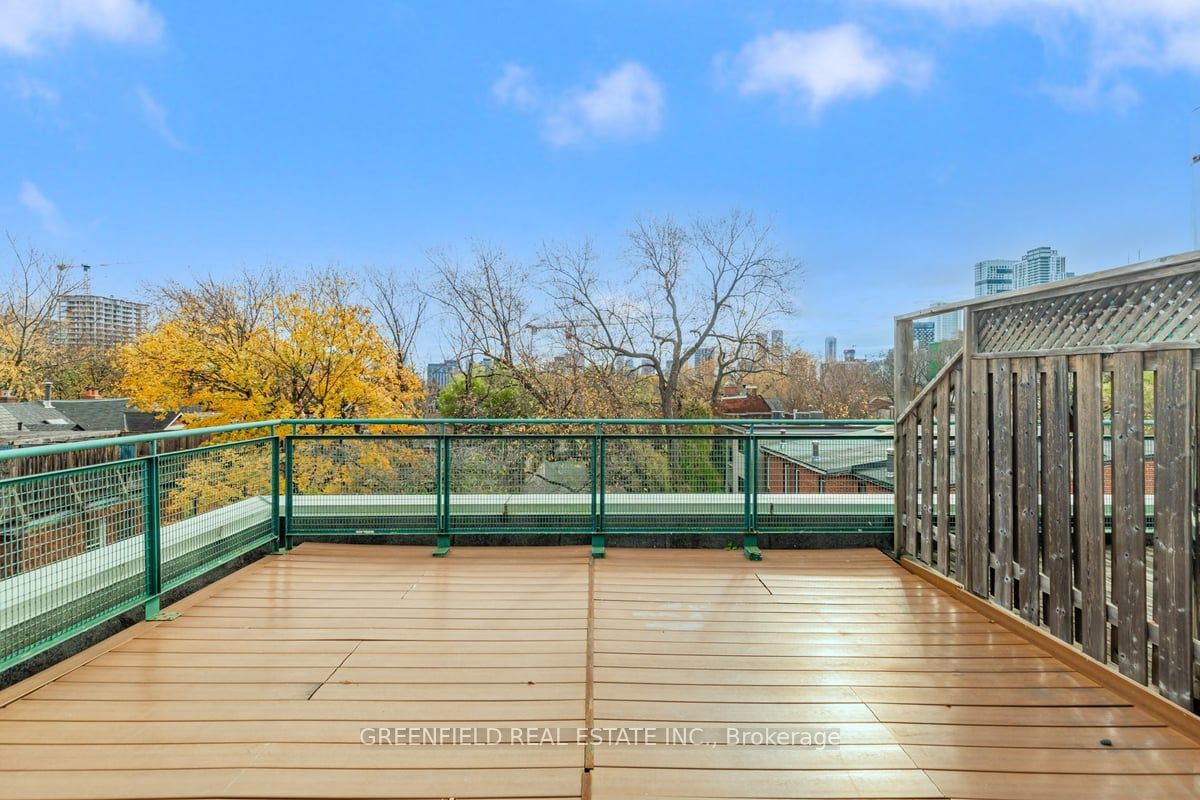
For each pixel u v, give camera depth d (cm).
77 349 2605
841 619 328
